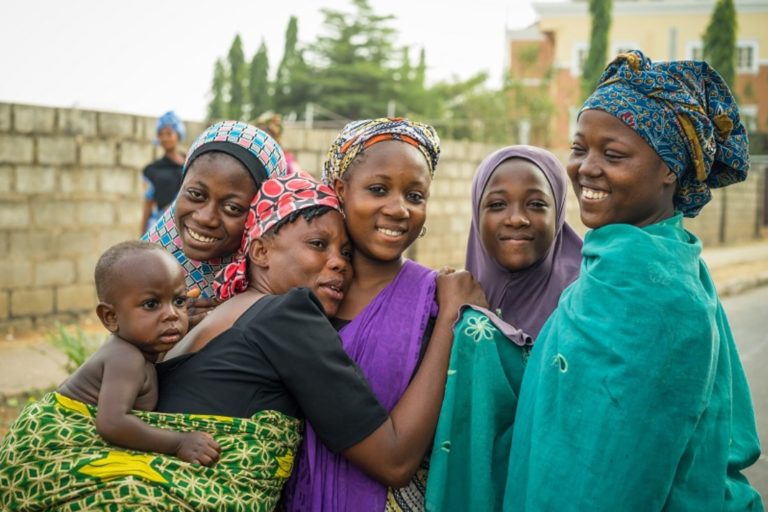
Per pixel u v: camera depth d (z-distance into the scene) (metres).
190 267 2.55
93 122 8.69
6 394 5.76
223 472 1.83
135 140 9.08
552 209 2.40
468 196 12.88
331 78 46.00
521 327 2.46
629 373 1.69
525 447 1.90
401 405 1.99
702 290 1.76
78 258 8.70
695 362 1.69
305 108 44.78
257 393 1.93
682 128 1.84
